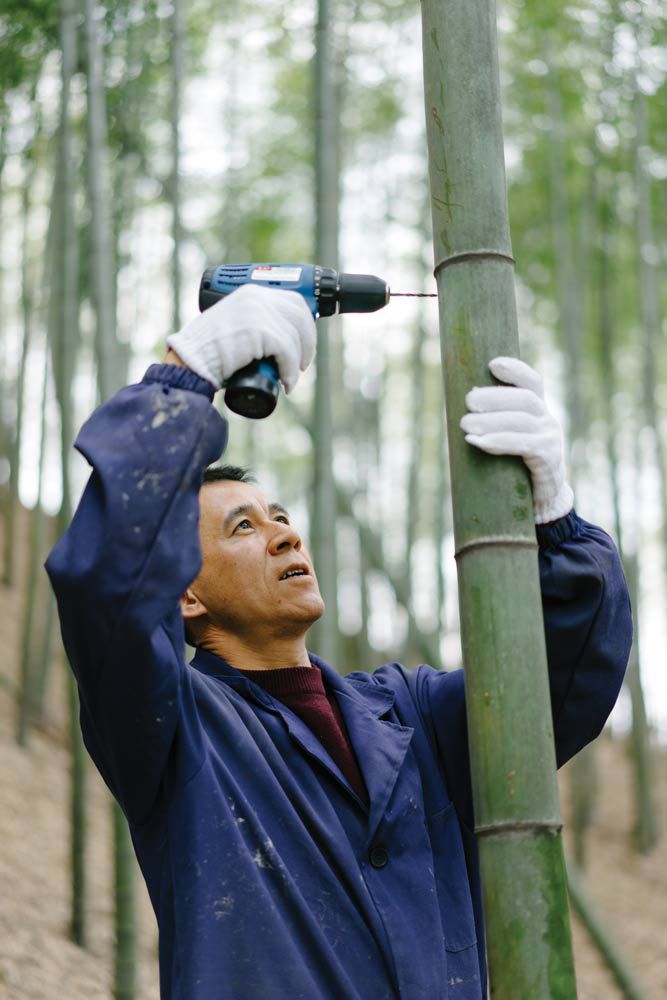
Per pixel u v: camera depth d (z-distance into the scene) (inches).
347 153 365.4
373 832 69.5
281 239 379.9
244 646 77.9
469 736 61.8
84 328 351.3
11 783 244.8
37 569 278.2
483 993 74.4
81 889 187.6
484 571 61.6
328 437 188.5
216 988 62.0
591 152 302.0
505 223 65.3
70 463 201.8
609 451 327.0
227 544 78.0
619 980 200.8
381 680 81.9
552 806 60.1
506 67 311.9
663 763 404.8
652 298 297.4
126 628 62.5
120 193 245.1
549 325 390.6
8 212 352.5
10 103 212.2
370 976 65.5
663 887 293.3
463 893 72.0
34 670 296.5
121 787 68.6
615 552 72.2
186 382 65.7
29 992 162.2
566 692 72.8
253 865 65.2
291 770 71.7
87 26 184.1
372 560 278.5
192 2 285.0
